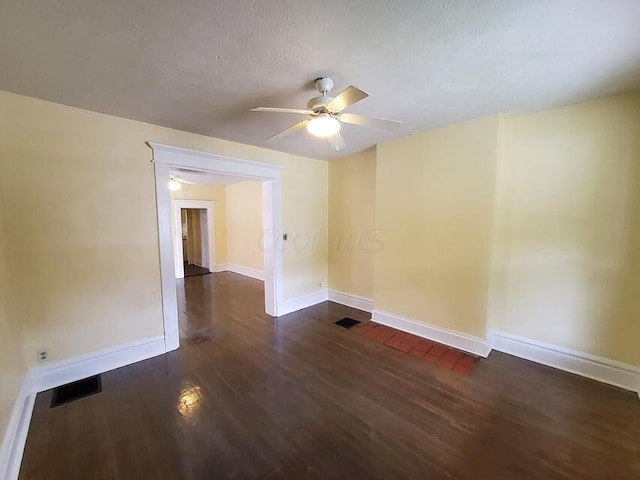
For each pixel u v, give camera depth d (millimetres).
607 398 2291
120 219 2746
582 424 2010
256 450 1810
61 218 2441
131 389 2438
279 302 4238
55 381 2449
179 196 6805
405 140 3447
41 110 2314
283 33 1495
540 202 2770
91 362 2635
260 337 3484
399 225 3588
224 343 3322
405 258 3559
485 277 2932
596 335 2557
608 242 2461
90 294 2615
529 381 2539
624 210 2379
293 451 1802
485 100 2430
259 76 1942
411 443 1859
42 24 1391
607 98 2389
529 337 2918
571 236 2629
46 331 2406
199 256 8445
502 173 2953
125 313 2822
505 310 3041
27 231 2289
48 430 1961
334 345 3270
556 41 1582
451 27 1458
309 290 4707
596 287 2533
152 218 2943
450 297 3201
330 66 1838
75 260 2523
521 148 2836
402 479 1604
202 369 2762
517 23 1427
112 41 1547
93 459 1738
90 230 2590
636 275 2355
